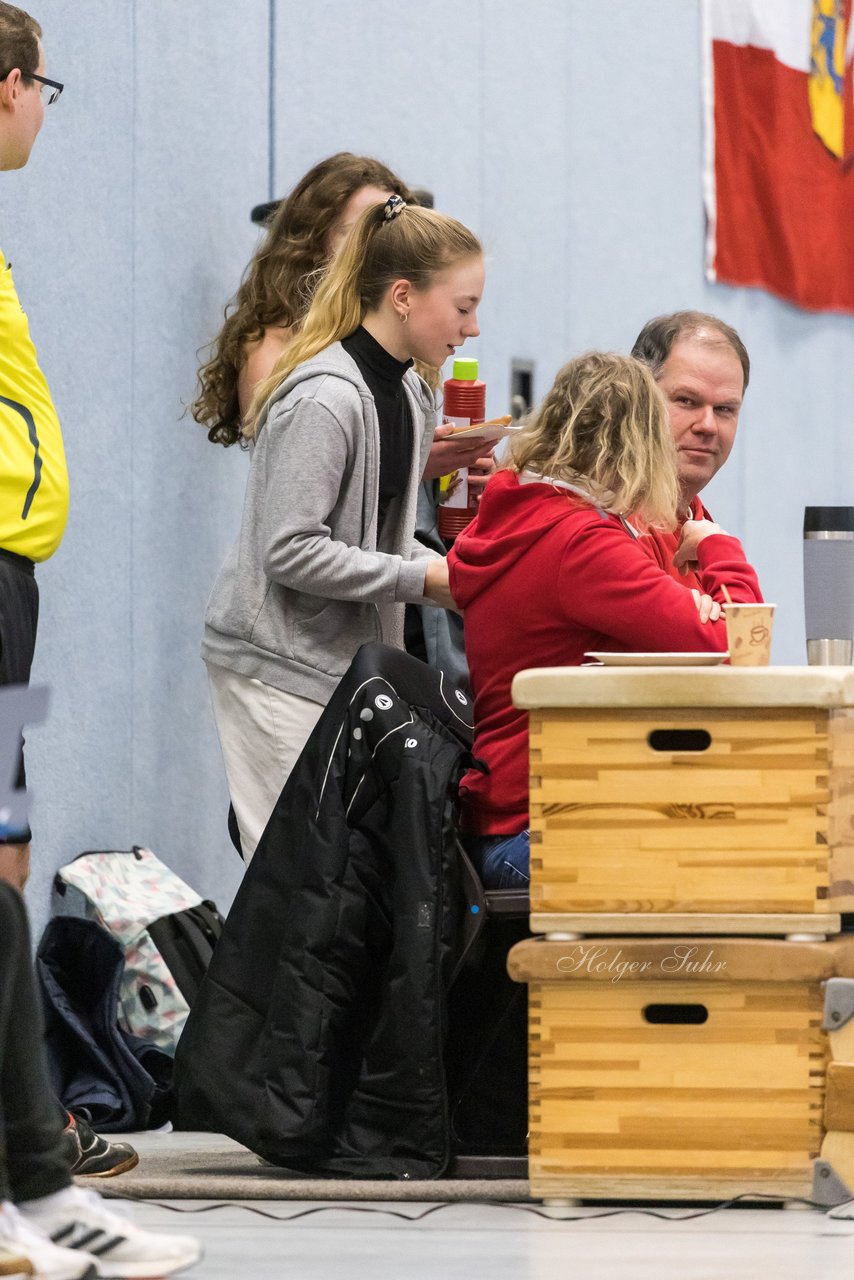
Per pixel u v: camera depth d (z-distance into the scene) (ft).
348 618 36.42
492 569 31.55
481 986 32.22
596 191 66.59
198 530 48.78
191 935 41.86
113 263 45.24
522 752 31.30
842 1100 27.91
